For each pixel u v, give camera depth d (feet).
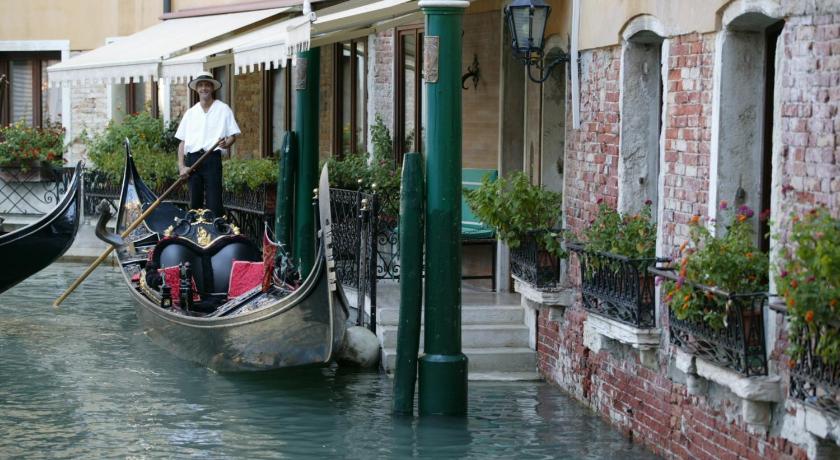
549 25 45.91
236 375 49.34
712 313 30.17
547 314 46.83
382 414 42.63
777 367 29.37
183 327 50.03
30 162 87.04
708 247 30.37
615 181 40.27
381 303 52.90
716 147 32.81
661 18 36.19
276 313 45.37
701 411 33.47
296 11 60.49
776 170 29.53
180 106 86.28
